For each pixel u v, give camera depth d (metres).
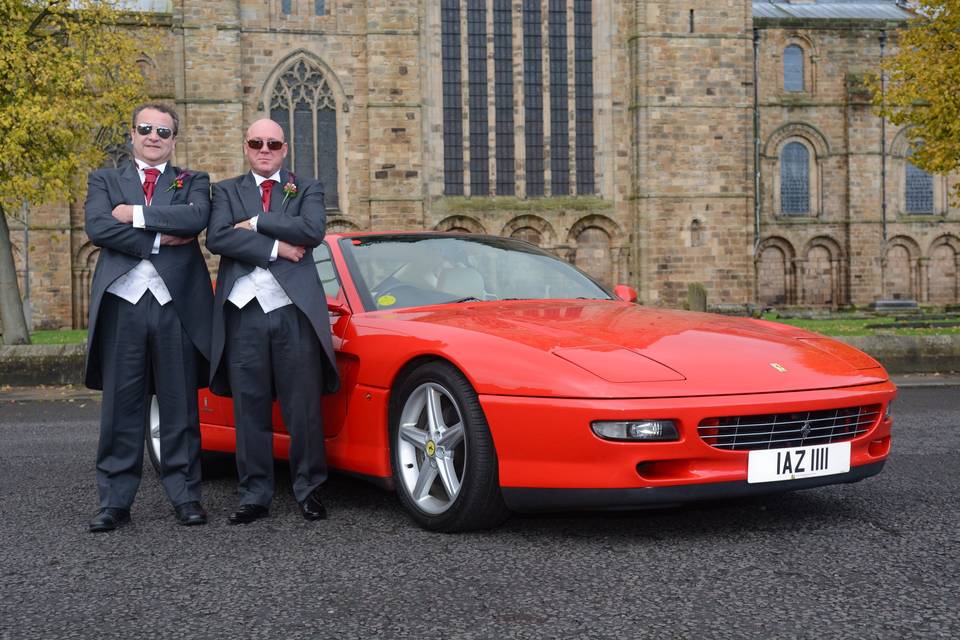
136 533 4.42
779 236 43.78
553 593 3.30
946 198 45.09
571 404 3.74
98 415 10.00
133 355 4.62
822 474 4.02
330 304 5.06
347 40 35.03
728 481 3.82
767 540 4.00
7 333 20.69
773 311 39.56
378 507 4.89
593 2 36.47
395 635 2.91
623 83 36.69
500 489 4.03
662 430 3.70
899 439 7.02
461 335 4.24
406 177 34.69
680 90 36.12
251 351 4.61
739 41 36.31
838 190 44.25
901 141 44.62
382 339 4.59
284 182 4.75
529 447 3.86
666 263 36.12
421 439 4.38
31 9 20.77
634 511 4.52
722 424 3.81
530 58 36.22
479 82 35.94
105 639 2.94
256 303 4.61
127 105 21.95
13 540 4.30
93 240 4.54
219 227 4.58
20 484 5.75
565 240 36.38
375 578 3.54
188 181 4.73
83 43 21.84
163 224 4.54
